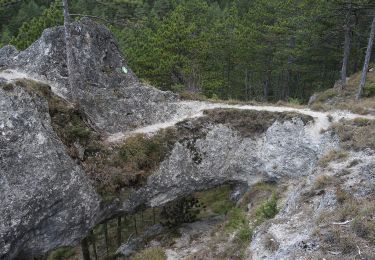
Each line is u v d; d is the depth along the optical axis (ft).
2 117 74.49
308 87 198.90
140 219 140.36
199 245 102.22
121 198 92.94
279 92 205.26
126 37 187.21
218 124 113.91
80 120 93.20
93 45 109.40
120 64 115.55
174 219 120.47
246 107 120.98
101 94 107.34
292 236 60.95
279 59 176.45
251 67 184.14
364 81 131.44
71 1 196.34
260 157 113.60
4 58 107.34
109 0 114.93
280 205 89.15
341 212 58.80
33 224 76.43
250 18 191.01
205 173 110.22
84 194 84.48
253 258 63.67
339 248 51.75
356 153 80.89
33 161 76.13
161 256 99.76
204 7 215.51
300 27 166.30
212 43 160.35
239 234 80.02
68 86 101.65
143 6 241.55
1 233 71.26
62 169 80.28
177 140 106.83
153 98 116.98
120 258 108.37
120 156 95.71
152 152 101.71
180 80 150.61
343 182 68.80
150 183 98.73
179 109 119.24
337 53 163.32
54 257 129.90
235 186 126.52
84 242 108.99
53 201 78.74
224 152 113.29
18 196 73.31
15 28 201.05
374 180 65.98
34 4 215.10
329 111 115.14
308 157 105.50
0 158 72.43
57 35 103.71
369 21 159.02
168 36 144.36
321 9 148.05
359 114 109.70
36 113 79.05
